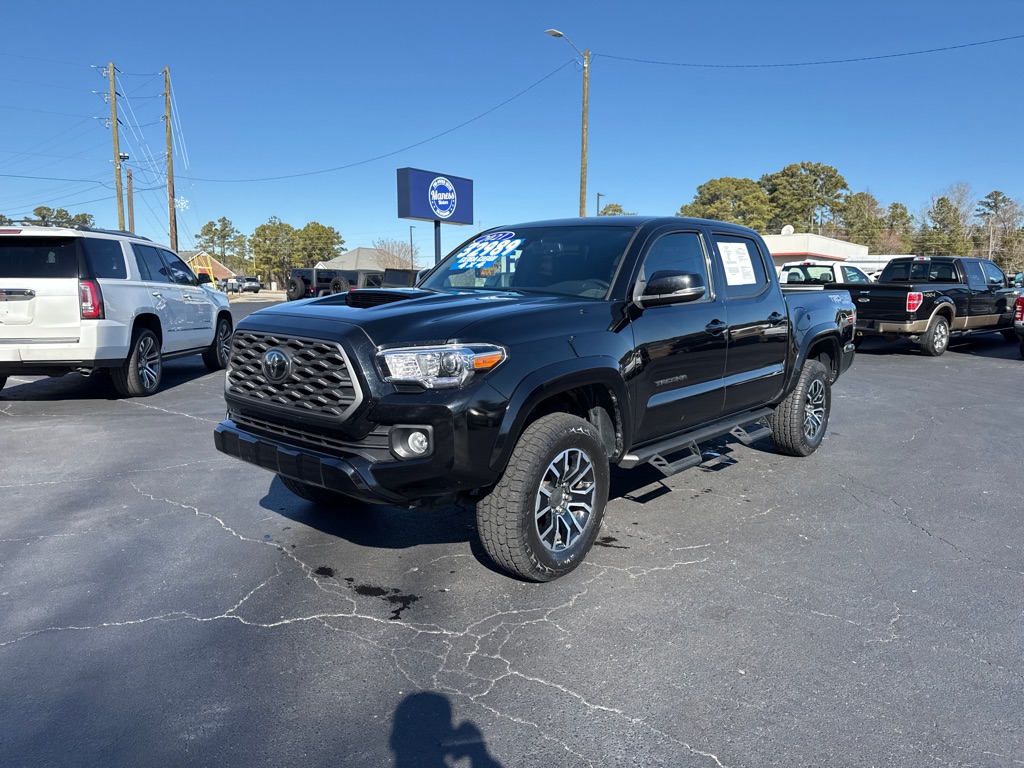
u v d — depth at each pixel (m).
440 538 4.32
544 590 3.64
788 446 6.02
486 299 3.91
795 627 3.29
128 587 3.65
